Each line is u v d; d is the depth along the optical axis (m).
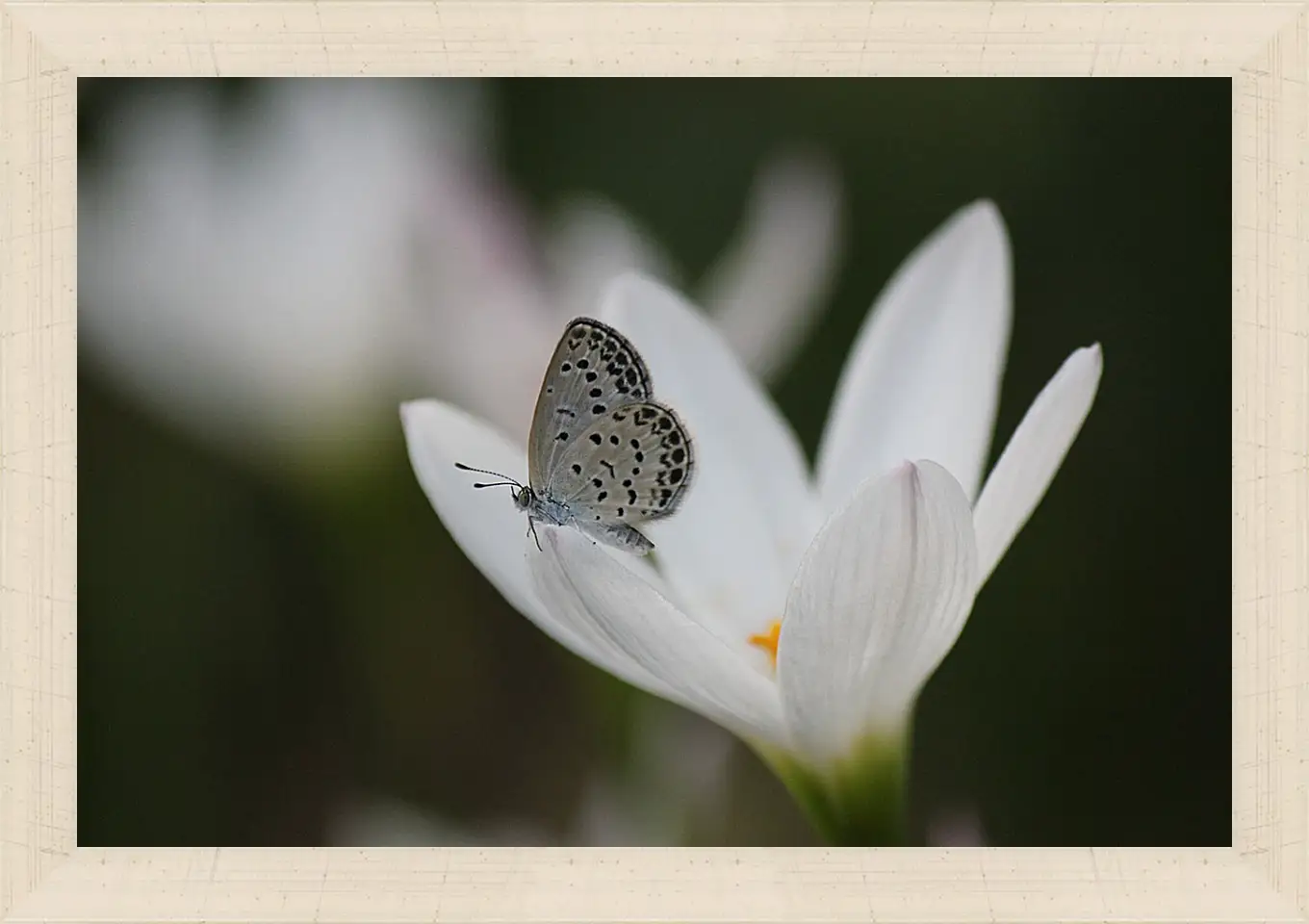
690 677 0.29
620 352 0.30
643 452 0.30
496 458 0.30
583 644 0.30
